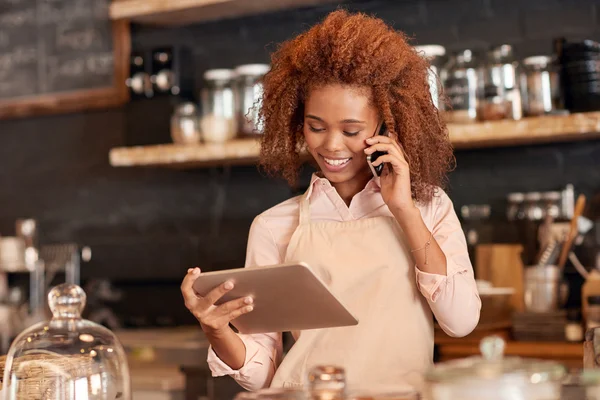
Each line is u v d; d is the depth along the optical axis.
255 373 1.62
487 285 2.51
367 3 3.02
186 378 2.71
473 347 2.47
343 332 1.56
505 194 2.80
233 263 3.24
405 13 2.96
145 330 3.12
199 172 3.33
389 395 1.11
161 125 3.19
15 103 3.63
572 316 2.45
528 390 0.98
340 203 1.65
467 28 2.88
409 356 1.54
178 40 3.35
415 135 1.59
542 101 2.51
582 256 2.61
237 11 3.16
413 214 1.49
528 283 2.50
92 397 1.34
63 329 1.39
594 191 2.68
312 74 1.56
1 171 3.68
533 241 2.68
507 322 2.55
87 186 3.53
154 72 3.21
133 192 3.45
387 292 1.56
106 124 3.50
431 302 1.50
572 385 1.07
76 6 3.51
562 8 2.75
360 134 1.53
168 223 3.37
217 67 3.28
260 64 3.20
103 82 3.45
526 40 2.79
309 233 1.63
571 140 2.68
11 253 3.47
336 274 1.58
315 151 1.58
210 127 2.95
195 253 3.32
